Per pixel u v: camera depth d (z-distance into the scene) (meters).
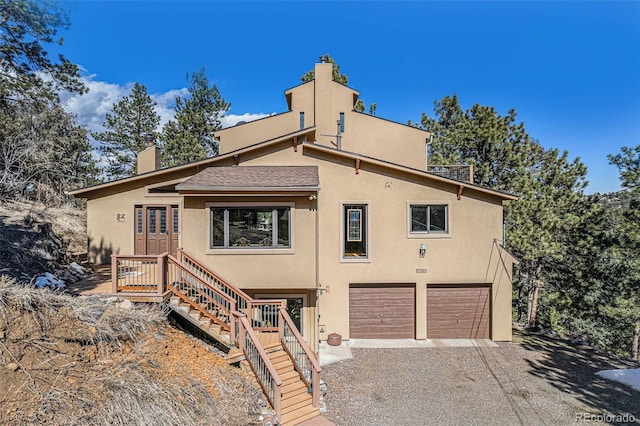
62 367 6.11
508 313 13.08
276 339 9.81
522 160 20.28
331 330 12.93
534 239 18.31
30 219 14.37
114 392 6.10
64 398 5.62
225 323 9.62
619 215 18.94
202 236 11.09
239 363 9.12
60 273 11.48
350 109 17.80
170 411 6.41
